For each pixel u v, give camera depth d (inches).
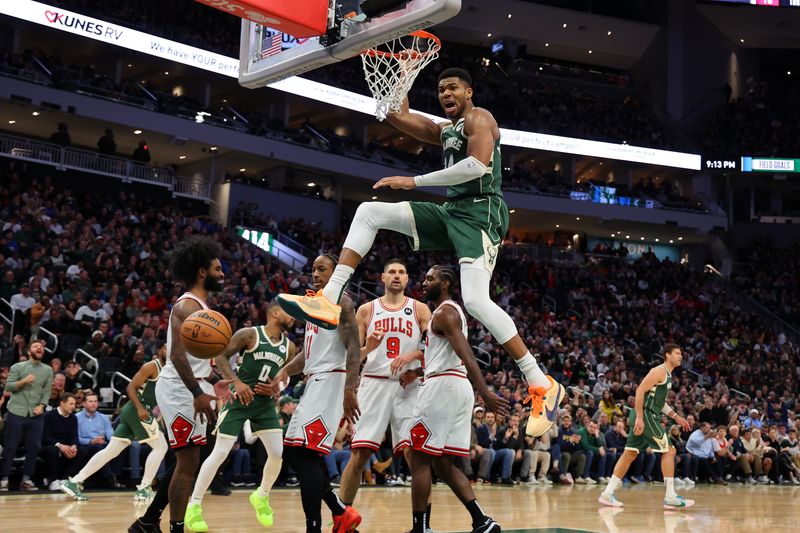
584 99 1312.7
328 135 1067.3
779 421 799.7
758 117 1323.8
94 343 447.5
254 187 973.8
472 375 181.8
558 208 1163.9
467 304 161.3
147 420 297.0
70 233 639.1
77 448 360.8
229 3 164.9
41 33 868.0
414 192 1105.4
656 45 1368.1
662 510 339.9
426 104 1151.6
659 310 1073.5
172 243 727.7
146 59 916.0
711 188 1312.7
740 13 1348.4
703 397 721.6
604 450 547.5
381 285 858.8
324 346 191.5
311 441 183.9
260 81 199.3
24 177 771.4
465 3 1250.6
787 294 1216.8
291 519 256.4
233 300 606.5
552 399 167.0
